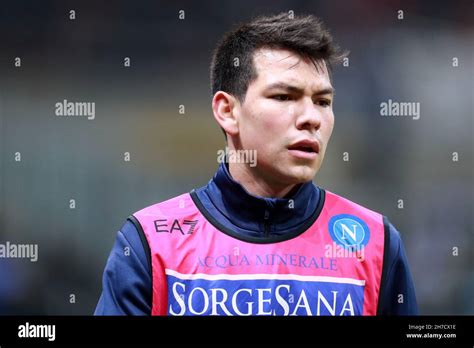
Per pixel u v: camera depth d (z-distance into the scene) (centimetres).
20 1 2092
